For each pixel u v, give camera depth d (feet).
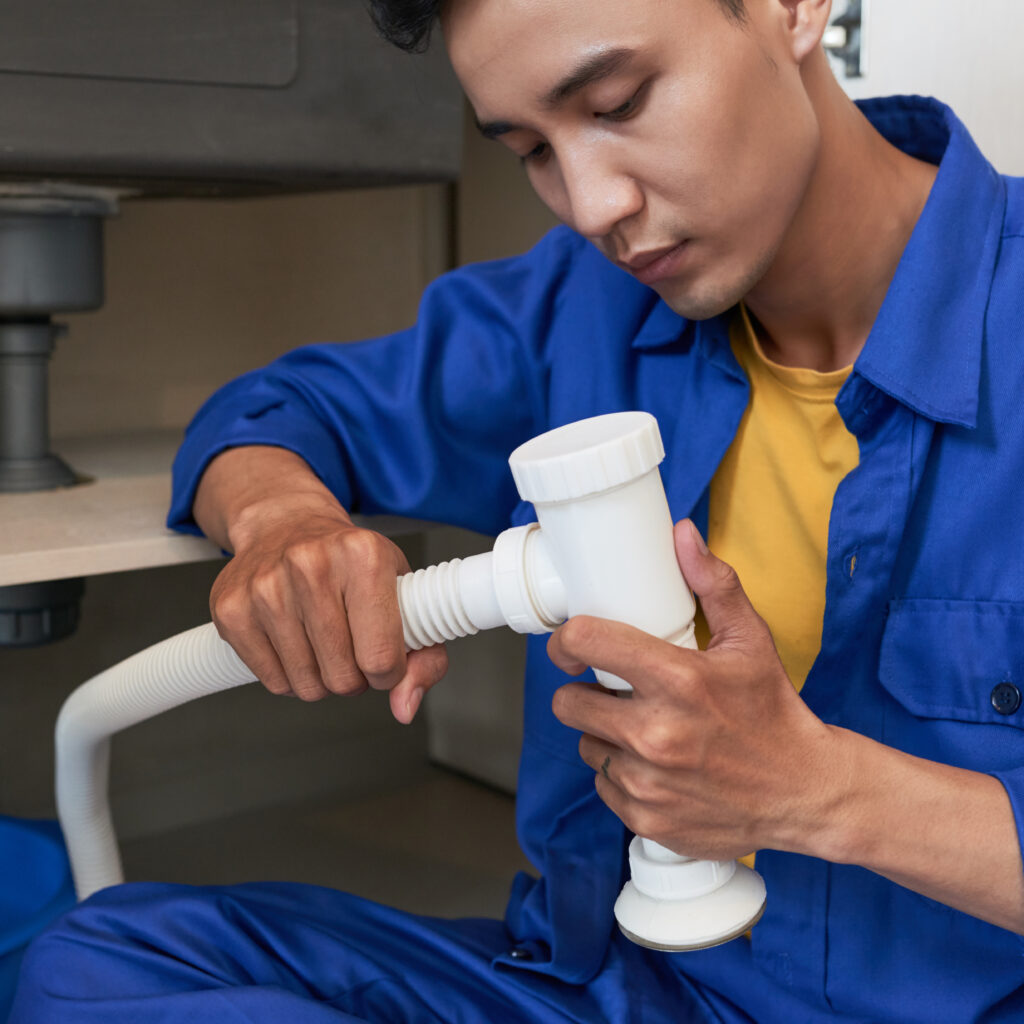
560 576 1.80
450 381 3.05
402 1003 2.46
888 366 2.30
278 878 4.99
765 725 1.82
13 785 5.05
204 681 2.41
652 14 1.90
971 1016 2.33
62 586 3.48
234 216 5.24
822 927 2.45
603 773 1.91
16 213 3.49
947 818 1.92
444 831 5.43
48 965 2.39
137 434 5.03
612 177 2.04
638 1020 2.51
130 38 3.13
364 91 3.50
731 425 2.59
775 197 2.13
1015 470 2.28
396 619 1.96
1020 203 2.44
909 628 2.35
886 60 3.28
